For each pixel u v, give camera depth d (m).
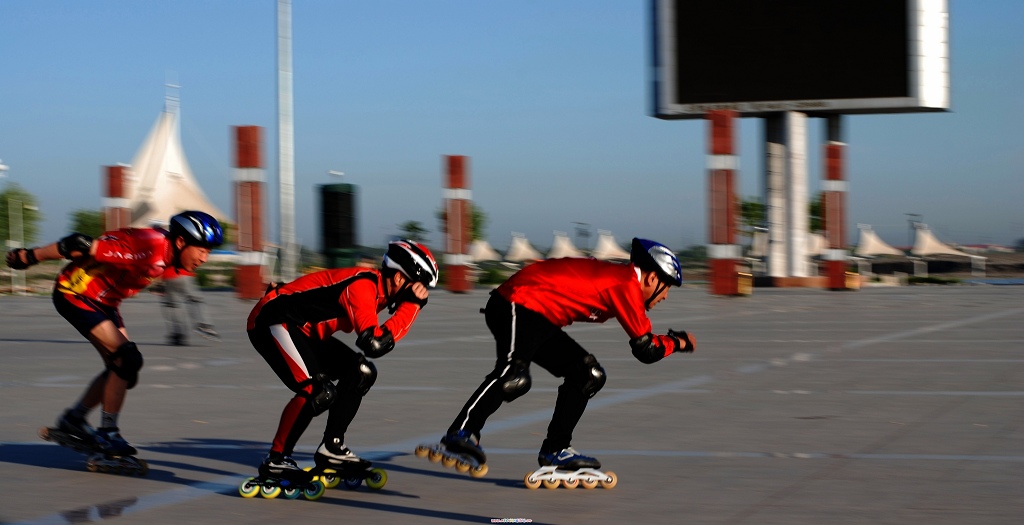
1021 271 84.19
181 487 5.73
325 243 28.77
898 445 6.71
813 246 56.41
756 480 5.70
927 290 37.53
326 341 5.59
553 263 5.66
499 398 5.34
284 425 5.45
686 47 37.09
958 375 10.57
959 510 4.96
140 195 71.75
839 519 4.82
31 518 5.00
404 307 5.27
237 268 31.70
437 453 5.23
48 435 6.06
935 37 35.66
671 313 22.80
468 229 36.16
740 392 9.48
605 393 9.47
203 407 8.87
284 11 30.77
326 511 5.14
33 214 55.97
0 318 23.48
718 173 31.61
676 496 5.34
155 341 16.27
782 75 36.56
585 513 5.02
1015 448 6.55
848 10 35.88
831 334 16.39
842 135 38.34
